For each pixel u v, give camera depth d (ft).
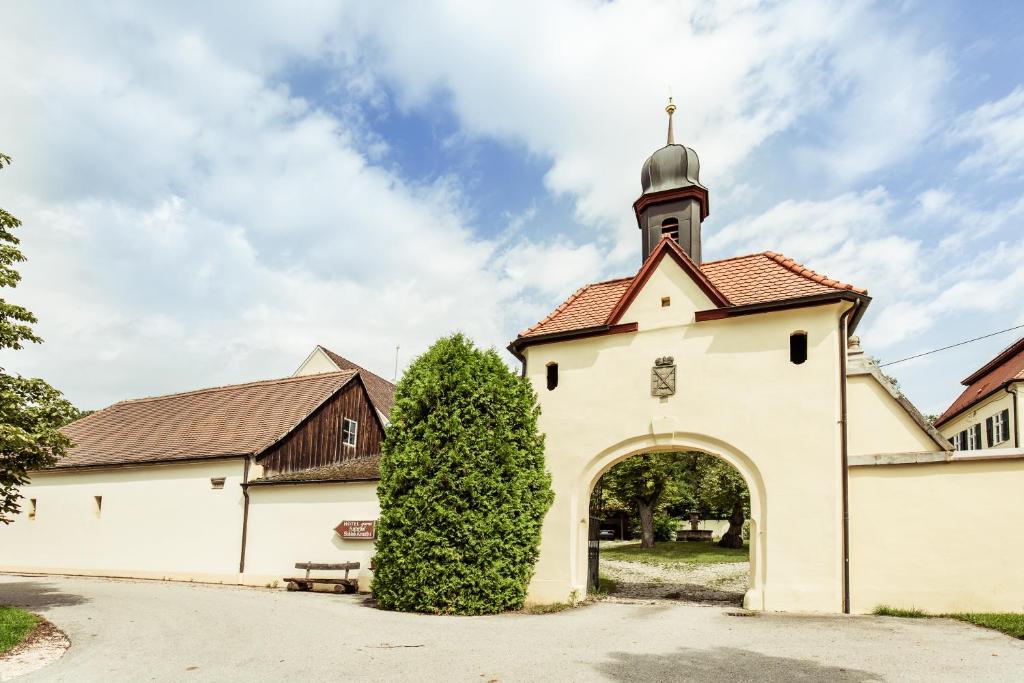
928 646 31.55
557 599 50.90
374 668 27.81
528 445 49.67
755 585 45.73
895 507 43.42
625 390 51.96
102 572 77.36
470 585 44.65
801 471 45.37
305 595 58.08
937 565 41.83
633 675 26.27
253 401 86.07
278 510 68.64
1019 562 40.16
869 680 25.26
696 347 50.14
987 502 41.42
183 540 73.20
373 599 54.44
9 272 42.73
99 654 31.53
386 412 108.47
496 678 25.91
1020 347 97.30
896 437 51.75
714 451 48.55
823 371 46.06
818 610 43.37
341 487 65.98
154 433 85.51
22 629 35.76
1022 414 90.89
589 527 53.62
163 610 46.34
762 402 47.32
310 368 119.85
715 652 30.63
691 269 51.13
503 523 46.19
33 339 43.60
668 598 55.11
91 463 80.74
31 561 82.38
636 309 52.80
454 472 46.47
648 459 111.96
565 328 55.93
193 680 26.30
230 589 63.10
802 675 26.09
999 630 35.47
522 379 51.67
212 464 73.46
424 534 45.47
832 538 43.86
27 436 40.88
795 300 46.91
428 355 50.19
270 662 29.30
